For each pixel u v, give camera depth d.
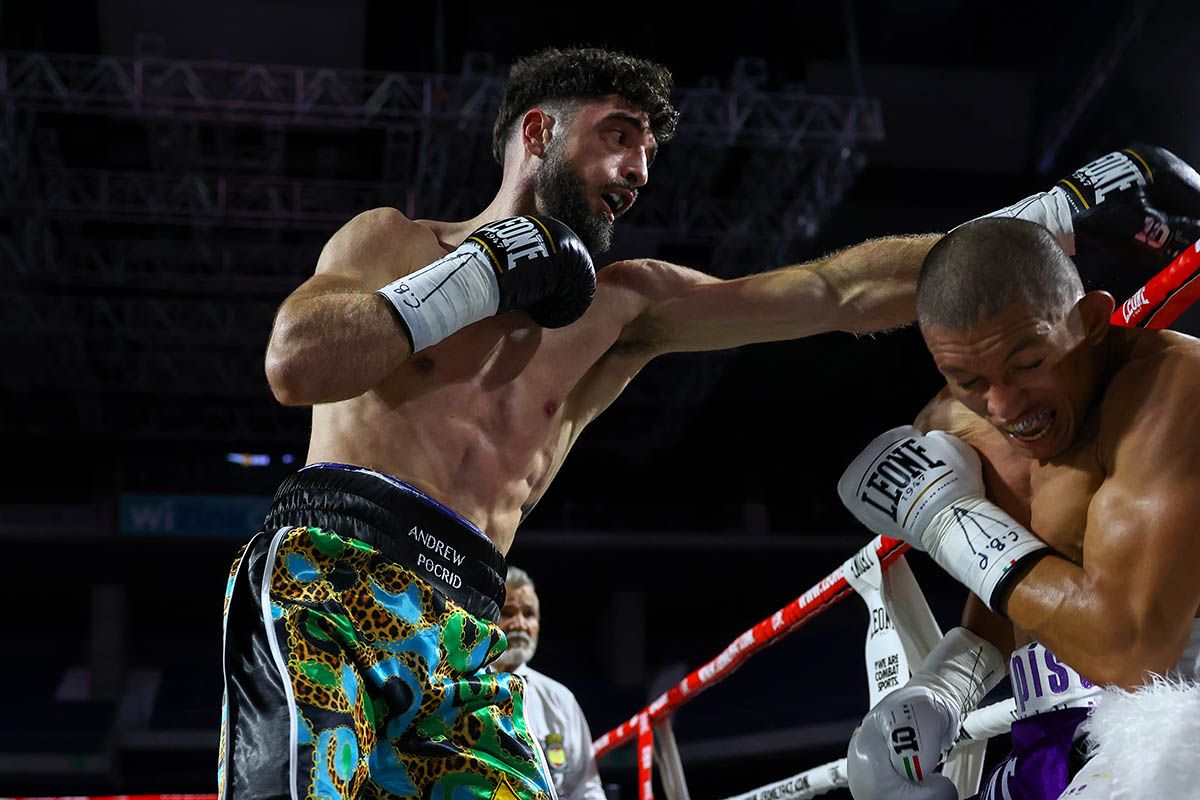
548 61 1.95
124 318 17.31
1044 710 1.52
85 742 17.06
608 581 19.33
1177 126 13.92
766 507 20.95
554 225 1.74
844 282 2.03
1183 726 1.20
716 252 16.39
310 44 15.08
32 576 18.39
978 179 16.75
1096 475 1.38
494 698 1.68
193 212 14.62
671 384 18.67
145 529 18.66
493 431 1.80
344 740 1.46
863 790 1.54
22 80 13.50
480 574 1.70
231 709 1.53
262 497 19.42
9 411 19.28
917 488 1.48
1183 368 1.32
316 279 1.69
